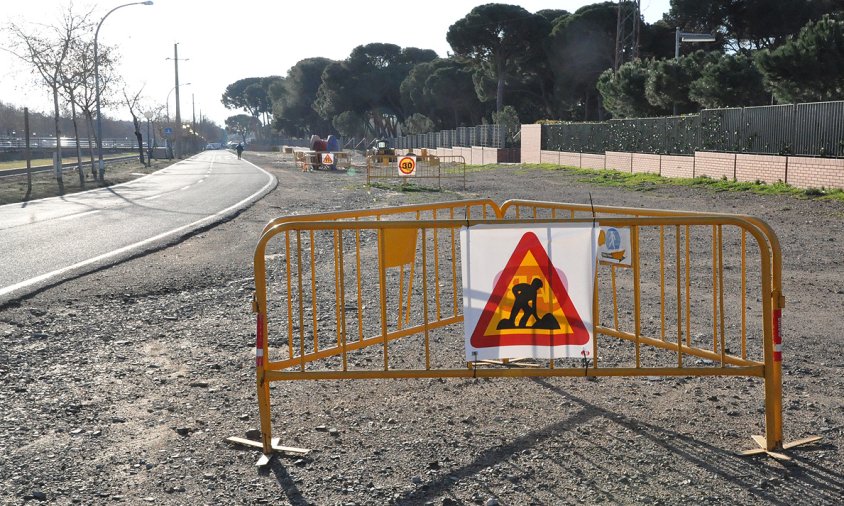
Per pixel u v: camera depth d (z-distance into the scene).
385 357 5.24
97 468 4.69
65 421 5.50
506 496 4.24
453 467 4.64
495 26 69.00
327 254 13.43
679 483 4.38
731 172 26.73
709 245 13.70
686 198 23.11
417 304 9.35
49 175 44.66
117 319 8.74
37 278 11.02
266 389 4.97
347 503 4.20
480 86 75.62
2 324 8.42
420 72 97.12
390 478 4.50
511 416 5.50
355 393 6.08
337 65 112.44
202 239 15.61
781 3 49.44
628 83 42.31
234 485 4.45
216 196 27.89
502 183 33.88
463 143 69.44
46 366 6.90
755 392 5.99
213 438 5.19
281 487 4.42
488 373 5.15
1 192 29.39
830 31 25.56
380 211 6.34
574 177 35.22
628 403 5.74
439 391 6.10
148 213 21.14
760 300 9.29
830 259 12.05
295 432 5.26
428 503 4.18
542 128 50.03
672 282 10.41
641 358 6.84
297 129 147.00
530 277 5.13
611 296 9.62
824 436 5.07
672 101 38.66
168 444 5.08
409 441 5.05
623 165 36.50
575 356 5.14
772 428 4.80
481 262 5.12
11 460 4.78
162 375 6.64
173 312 9.11
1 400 5.93
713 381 6.28
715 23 52.50
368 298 9.75
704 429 5.20
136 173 49.16
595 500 4.18
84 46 41.84
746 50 52.84
